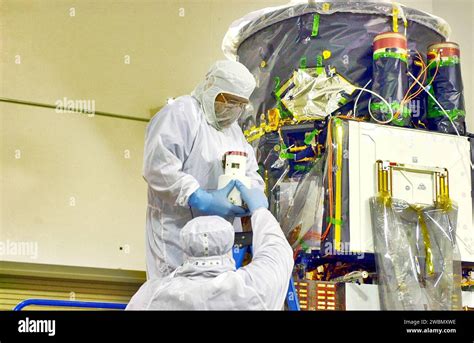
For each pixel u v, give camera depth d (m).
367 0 3.87
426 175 3.67
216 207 3.15
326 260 3.74
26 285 5.87
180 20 6.03
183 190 3.15
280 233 3.07
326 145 3.61
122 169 6.23
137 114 6.20
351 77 3.77
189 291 2.90
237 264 3.32
